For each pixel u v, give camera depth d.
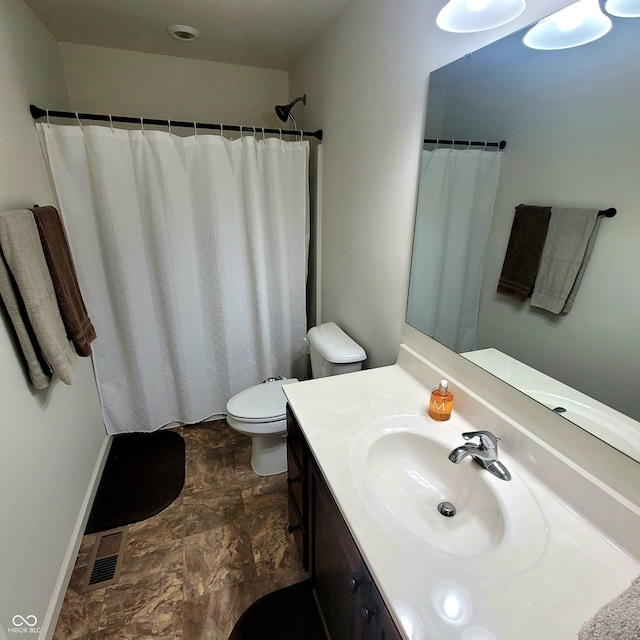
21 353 1.27
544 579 0.68
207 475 2.04
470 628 0.60
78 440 1.75
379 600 0.70
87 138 1.74
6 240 1.16
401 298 1.51
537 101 0.86
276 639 1.28
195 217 2.06
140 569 1.52
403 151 1.37
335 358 1.76
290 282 2.39
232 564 1.54
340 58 1.75
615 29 0.69
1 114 1.35
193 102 2.40
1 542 1.05
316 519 1.16
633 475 0.73
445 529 0.93
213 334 2.33
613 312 0.75
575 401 0.84
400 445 1.12
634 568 0.70
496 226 1.02
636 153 0.68
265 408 1.87
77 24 1.84
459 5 0.86
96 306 2.01
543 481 0.90
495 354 1.06
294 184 2.19
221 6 1.65
